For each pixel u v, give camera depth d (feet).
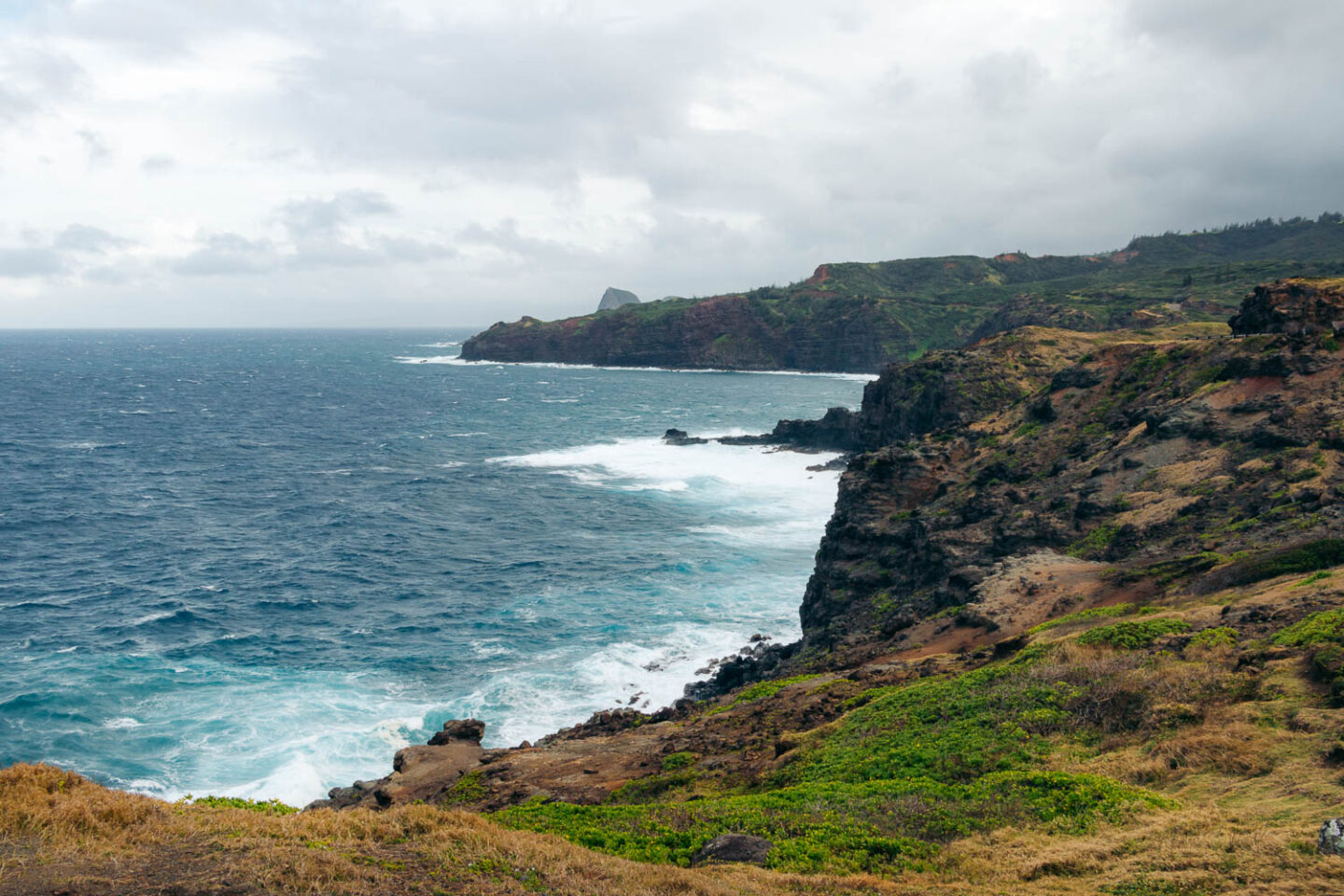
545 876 49.39
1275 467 143.95
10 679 158.92
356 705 155.33
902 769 72.84
